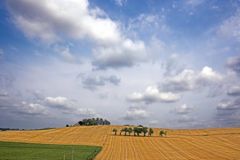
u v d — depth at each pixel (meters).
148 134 127.00
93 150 73.62
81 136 113.94
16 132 119.31
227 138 108.94
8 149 70.44
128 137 115.56
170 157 64.25
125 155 65.06
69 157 57.53
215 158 64.12
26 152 64.75
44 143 91.00
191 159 61.91
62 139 104.00
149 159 59.56
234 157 66.00
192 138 111.94
